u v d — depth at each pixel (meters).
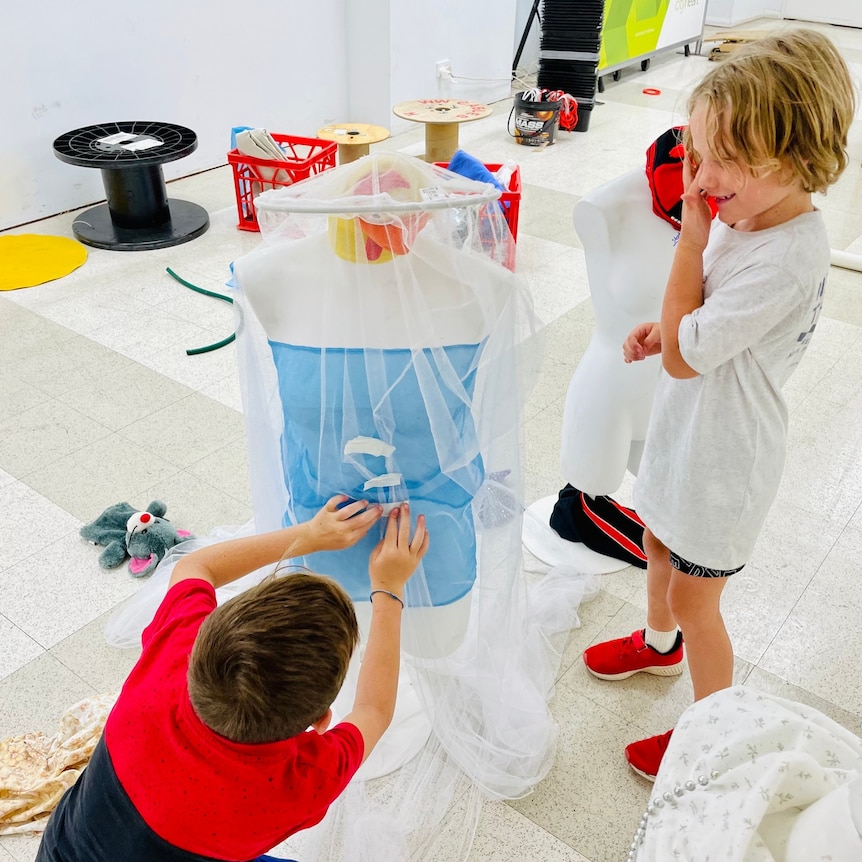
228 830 0.90
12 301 3.18
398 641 1.14
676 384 1.28
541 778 1.55
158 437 2.46
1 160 3.62
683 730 1.11
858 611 1.94
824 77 0.98
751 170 1.02
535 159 4.83
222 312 3.16
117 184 3.61
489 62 5.77
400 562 1.18
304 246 1.12
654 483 1.36
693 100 1.06
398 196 1.08
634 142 5.16
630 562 2.05
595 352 1.72
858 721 1.67
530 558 2.09
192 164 4.44
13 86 3.54
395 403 1.15
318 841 1.43
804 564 2.07
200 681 0.86
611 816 1.50
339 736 1.00
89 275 3.40
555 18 5.03
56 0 3.52
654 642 1.70
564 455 1.84
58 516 2.16
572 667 1.79
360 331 1.11
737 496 1.26
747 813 0.91
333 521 1.18
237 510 2.19
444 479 1.24
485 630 1.48
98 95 3.85
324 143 3.87
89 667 1.75
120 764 0.92
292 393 1.17
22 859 1.41
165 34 4.00
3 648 1.79
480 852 1.43
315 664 0.86
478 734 1.59
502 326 1.19
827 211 4.26
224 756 0.88
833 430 2.59
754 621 1.90
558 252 3.69
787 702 1.12
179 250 3.64
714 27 8.63
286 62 4.70
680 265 1.16
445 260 1.10
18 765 1.52
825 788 0.94
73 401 2.61
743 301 1.09
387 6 4.77
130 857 0.92
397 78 5.07
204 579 1.12
